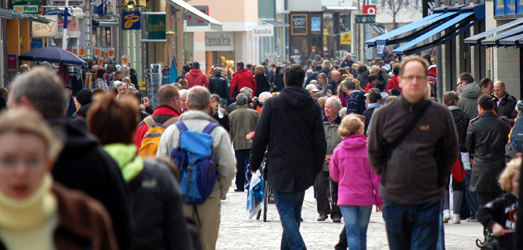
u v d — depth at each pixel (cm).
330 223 3781
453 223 3650
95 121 1436
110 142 1434
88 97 2847
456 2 7225
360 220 2609
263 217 3878
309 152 2589
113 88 5703
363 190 2581
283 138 2573
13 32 6912
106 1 8988
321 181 3812
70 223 1005
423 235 1962
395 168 1964
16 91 1205
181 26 15238
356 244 2573
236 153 5006
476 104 4000
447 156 1980
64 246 1005
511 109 3994
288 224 2556
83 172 1216
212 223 2258
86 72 7431
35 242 966
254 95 8000
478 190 3366
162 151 2248
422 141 1955
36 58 6069
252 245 3188
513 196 1795
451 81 7619
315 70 12912
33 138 927
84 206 1016
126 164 1410
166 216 1436
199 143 2205
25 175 926
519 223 1283
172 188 1438
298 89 2594
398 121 1964
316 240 3288
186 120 2267
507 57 5906
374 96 4269
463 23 6575
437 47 7712
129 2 9731
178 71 15125
